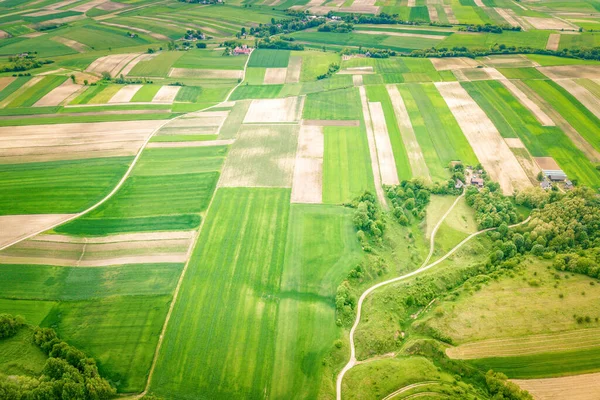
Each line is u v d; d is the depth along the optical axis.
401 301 92.38
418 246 108.00
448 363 78.50
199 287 94.44
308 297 92.56
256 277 96.94
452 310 87.69
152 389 75.62
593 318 83.94
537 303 88.00
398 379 75.94
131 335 84.25
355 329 86.56
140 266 99.88
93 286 94.75
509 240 107.00
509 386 72.25
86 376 74.81
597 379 74.44
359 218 110.56
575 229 104.44
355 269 98.00
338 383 77.31
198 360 80.00
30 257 102.38
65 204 120.75
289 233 109.56
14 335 82.88
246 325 86.31
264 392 75.31
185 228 111.44
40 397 69.44
